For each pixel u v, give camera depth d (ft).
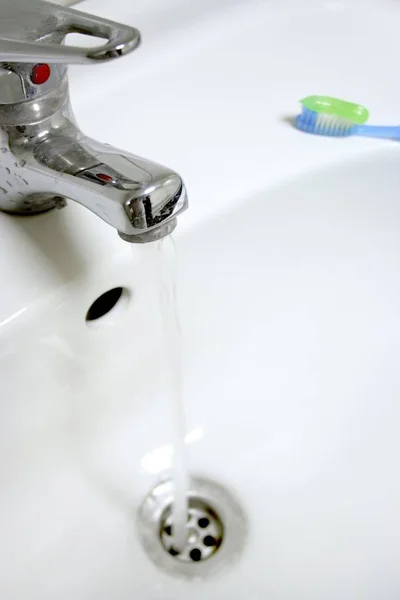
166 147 1.76
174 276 1.66
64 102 1.45
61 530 1.75
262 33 2.07
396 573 1.67
